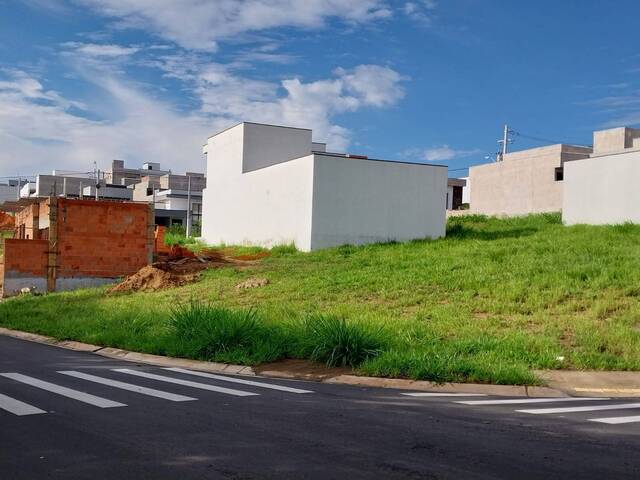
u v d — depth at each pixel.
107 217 26.53
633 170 28.14
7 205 35.38
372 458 5.32
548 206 41.03
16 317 18.22
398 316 14.55
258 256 29.02
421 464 5.16
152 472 4.90
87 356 12.48
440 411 7.48
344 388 9.33
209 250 33.72
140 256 26.97
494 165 45.53
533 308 14.58
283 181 31.14
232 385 9.27
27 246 25.30
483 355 10.75
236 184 36.34
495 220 37.22
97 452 5.43
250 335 12.17
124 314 16.41
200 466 5.06
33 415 6.88
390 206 29.77
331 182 28.73
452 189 65.88
